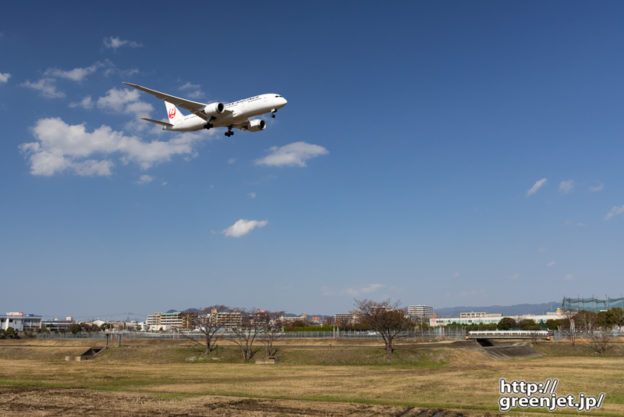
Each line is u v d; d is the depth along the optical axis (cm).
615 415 3366
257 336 11706
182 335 12288
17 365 8100
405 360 8531
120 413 2981
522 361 8338
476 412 3256
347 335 11819
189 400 3450
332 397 3938
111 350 10194
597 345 9900
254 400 3512
